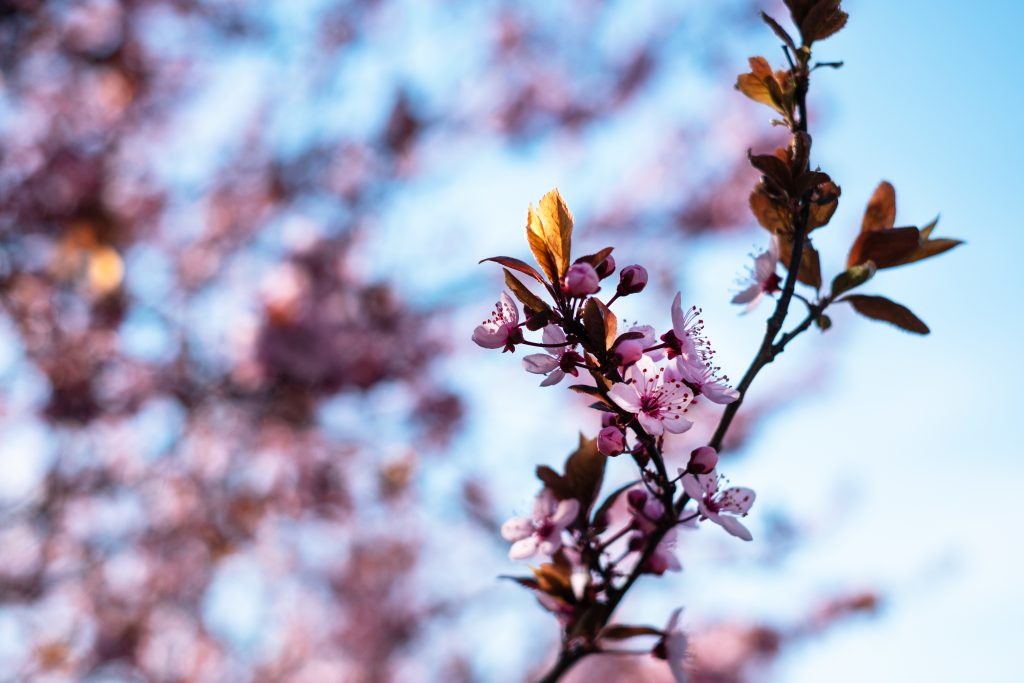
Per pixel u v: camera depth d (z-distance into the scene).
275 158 8.34
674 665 1.80
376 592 10.14
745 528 1.68
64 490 7.14
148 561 7.93
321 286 6.90
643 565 1.74
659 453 1.58
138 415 7.12
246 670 9.58
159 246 7.59
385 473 8.27
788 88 1.80
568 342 1.53
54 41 6.93
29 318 6.37
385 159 8.68
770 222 1.91
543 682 1.80
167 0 7.55
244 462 7.72
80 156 6.47
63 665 7.50
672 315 1.63
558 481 1.84
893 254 1.91
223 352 7.00
